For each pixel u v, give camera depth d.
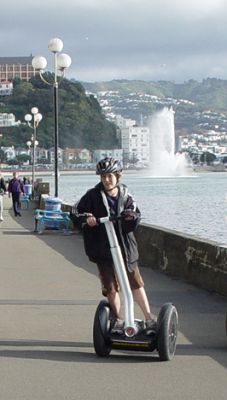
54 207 23.41
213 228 33.97
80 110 183.00
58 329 8.62
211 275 11.53
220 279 11.20
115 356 7.33
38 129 176.00
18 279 12.70
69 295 11.03
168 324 7.06
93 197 7.13
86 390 6.17
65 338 8.16
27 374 6.66
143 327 7.22
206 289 11.63
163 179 140.88
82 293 11.20
